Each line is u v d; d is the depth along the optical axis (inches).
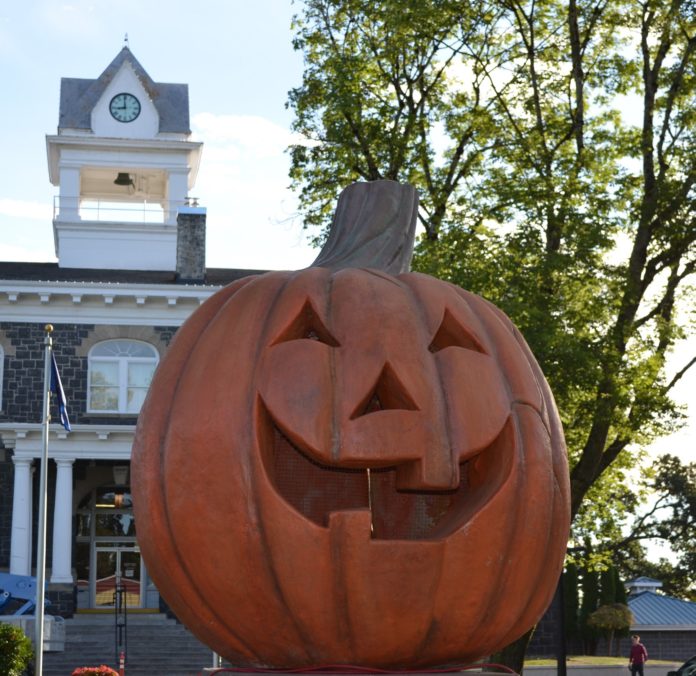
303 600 255.6
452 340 286.7
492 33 867.4
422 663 270.8
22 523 1278.3
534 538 269.6
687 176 811.4
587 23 857.5
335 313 274.7
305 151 880.9
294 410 258.1
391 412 257.9
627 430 770.8
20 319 1328.7
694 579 2321.6
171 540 270.7
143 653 1151.6
